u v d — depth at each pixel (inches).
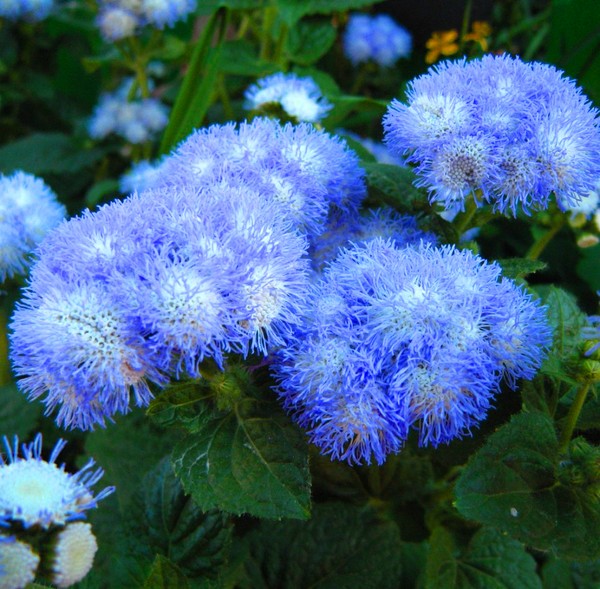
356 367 6.2
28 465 5.8
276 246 6.3
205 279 5.9
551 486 6.2
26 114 16.3
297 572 8.4
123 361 5.9
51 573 5.5
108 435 9.4
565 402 7.2
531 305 6.5
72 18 14.3
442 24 13.6
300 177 7.3
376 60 13.1
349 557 8.4
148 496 7.9
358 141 11.0
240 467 6.4
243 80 12.9
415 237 7.7
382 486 8.8
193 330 5.8
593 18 10.8
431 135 6.9
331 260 7.5
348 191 7.8
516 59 7.3
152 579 6.7
